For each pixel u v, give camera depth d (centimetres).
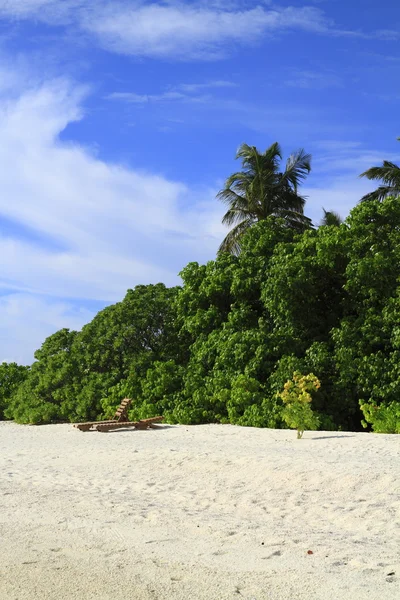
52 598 502
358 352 1944
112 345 2567
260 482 969
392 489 854
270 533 700
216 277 2414
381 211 2152
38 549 639
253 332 2150
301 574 550
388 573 549
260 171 3509
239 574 554
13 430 2239
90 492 970
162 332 2617
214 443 1427
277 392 1934
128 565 584
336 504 823
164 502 894
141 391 2392
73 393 2548
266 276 2270
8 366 3127
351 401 1927
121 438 1689
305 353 2072
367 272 1988
